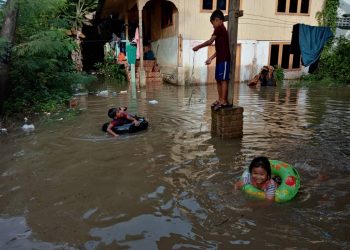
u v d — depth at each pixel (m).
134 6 19.12
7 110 9.32
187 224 3.78
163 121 8.77
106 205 4.25
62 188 4.77
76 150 6.45
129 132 7.57
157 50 21.39
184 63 17.39
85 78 12.67
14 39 9.75
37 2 9.59
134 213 4.05
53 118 9.26
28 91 10.78
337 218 3.86
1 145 6.84
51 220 3.91
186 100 12.29
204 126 8.18
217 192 4.54
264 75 16.67
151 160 5.83
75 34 19.52
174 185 4.80
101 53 28.11
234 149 6.38
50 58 11.61
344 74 18.22
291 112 9.91
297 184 4.36
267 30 18.59
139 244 3.43
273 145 6.62
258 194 4.32
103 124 8.43
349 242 3.41
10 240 3.52
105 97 13.11
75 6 23.19
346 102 11.69
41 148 6.61
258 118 9.06
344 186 4.71
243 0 17.81
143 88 16.05
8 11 8.99
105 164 5.68
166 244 3.42
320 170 5.31
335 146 6.55
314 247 3.33
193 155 6.06
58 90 11.95
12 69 10.19
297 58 19.56
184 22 17.03
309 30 15.38
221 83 6.87
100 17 25.17
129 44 17.59
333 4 18.89
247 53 18.56
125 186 4.80
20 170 5.47
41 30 10.93
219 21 6.44
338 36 19.34
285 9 18.67
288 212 4.00
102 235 3.60
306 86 16.50
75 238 3.55
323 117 9.20
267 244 3.39
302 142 6.82
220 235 3.56
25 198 4.48
